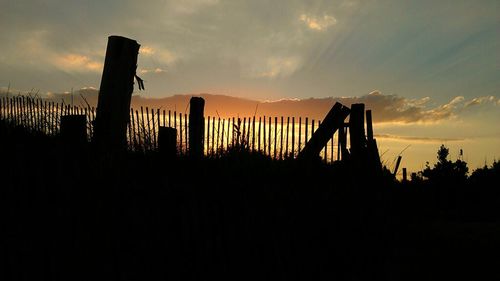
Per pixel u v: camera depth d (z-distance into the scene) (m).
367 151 5.80
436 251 5.48
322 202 4.43
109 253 3.14
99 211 3.39
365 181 5.36
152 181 3.93
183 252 3.37
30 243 3.13
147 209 3.56
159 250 3.32
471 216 11.11
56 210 3.41
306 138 6.28
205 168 4.45
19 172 3.81
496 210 12.57
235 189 4.05
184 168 4.48
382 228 4.83
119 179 3.81
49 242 3.16
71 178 3.75
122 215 3.46
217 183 4.09
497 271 4.87
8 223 3.27
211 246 3.43
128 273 3.08
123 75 5.35
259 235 3.65
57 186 3.64
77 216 3.37
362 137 5.91
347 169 5.58
